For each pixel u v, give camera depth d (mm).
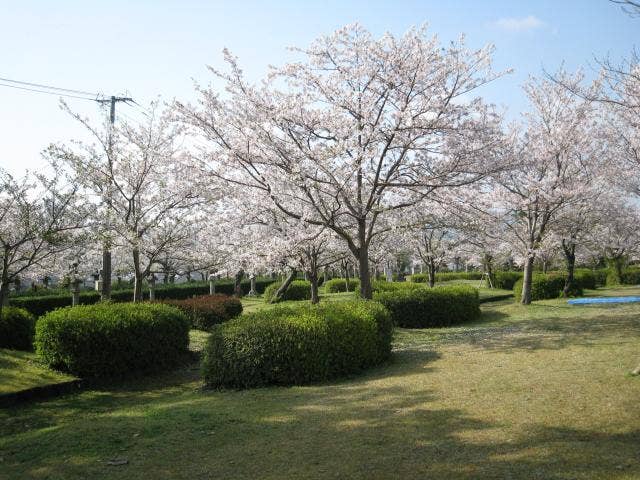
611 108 13453
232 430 4691
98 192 11414
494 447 3863
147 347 8508
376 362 7844
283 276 29688
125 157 11922
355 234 13703
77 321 7824
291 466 3750
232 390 6688
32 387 7035
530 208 14156
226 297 15055
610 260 26109
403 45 10195
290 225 12398
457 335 10594
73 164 10086
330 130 10195
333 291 24750
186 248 15008
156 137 12547
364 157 9617
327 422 4777
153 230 12719
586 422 4301
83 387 7691
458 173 10734
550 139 14508
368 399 5531
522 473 3369
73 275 14117
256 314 8078
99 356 7875
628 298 15750
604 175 15438
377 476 3471
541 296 17875
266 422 4895
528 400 5059
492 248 17688
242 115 10320
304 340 6770
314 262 14758
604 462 3463
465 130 10203
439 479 3359
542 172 14883
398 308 12539
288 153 10266
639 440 3838
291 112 10008
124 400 7180
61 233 8414
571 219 16094
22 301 16141
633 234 19922
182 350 9484
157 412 5504
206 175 10711
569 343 8312
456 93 10461
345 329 7223
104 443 4473
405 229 11906
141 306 9320
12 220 8680
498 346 8594
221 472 3732
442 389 5750
